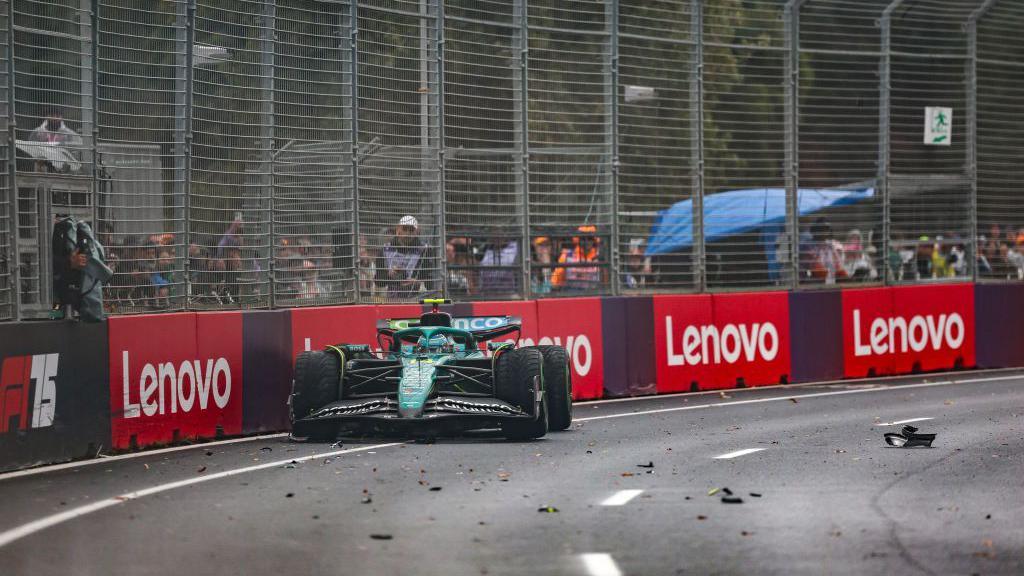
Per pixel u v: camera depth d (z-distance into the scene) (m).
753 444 46.03
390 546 26.89
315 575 24.16
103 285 47.88
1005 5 85.81
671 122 75.56
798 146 78.88
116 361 45.44
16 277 43.50
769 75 82.06
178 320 48.41
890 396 66.38
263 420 52.28
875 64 82.38
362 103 60.53
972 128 84.75
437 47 64.12
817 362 77.06
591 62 71.06
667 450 44.38
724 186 76.12
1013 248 87.19
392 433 49.75
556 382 51.09
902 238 82.38
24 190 45.06
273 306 55.53
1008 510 31.11
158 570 24.72
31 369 41.75
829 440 47.12
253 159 54.81
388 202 61.81
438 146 64.06
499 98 67.25
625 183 72.38
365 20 60.94
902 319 80.75
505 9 68.50
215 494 34.50
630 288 71.94
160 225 50.41
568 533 28.27
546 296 68.81
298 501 33.09
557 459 41.84
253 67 54.97
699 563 25.05
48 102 46.09
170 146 50.94
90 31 47.72
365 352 51.72
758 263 76.75
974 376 78.62
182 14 51.69
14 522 30.38
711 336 73.00
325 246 58.28
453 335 51.31
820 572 24.22
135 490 35.59
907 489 34.62
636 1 74.31
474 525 29.33
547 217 69.06
